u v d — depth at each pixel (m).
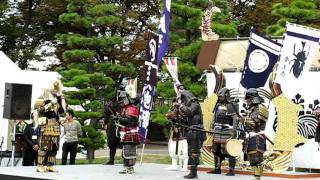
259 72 11.82
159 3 27.53
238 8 30.94
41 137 10.80
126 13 26.77
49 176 10.13
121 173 11.09
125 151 11.13
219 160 11.56
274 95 11.70
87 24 19.98
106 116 13.45
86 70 20.42
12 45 34.12
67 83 18.88
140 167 12.92
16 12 33.44
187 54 19.77
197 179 10.17
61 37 20.14
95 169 11.95
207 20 15.92
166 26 13.14
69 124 14.88
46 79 17.28
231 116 11.21
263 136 9.71
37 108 10.97
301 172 11.75
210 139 12.35
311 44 11.59
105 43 20.02
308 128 12.30
